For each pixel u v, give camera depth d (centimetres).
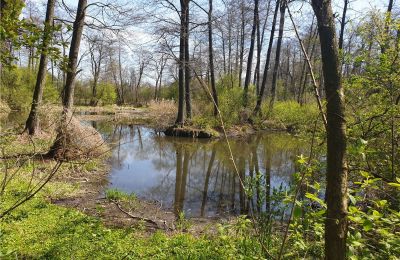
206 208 919
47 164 1028
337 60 299
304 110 1867
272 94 2912
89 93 5066
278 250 439
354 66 589
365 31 576
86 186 1012
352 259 285
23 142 1147
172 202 963
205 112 2552
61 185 947
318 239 425
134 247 582
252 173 1338
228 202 977
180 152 1803
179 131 2353
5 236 560
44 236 584
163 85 5775
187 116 2469
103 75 5009
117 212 809
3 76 3138
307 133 788
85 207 822
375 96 575
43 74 1351
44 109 956
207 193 1071
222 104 2573
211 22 1873
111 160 1460
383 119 549
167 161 1576
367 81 554
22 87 3259
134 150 1825
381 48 574
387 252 302
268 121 2825
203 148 1933
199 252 559
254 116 2809
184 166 1482
